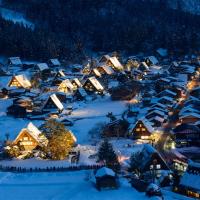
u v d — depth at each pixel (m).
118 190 56.78
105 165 63.97
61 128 71.31
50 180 60.94
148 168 60.84
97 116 95.88
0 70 144.25
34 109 102.62
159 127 85.88
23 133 73.06
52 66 157.12
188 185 55.00
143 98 105.94
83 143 77.38
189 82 132.00
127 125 81.75
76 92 114.38
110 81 136.50
